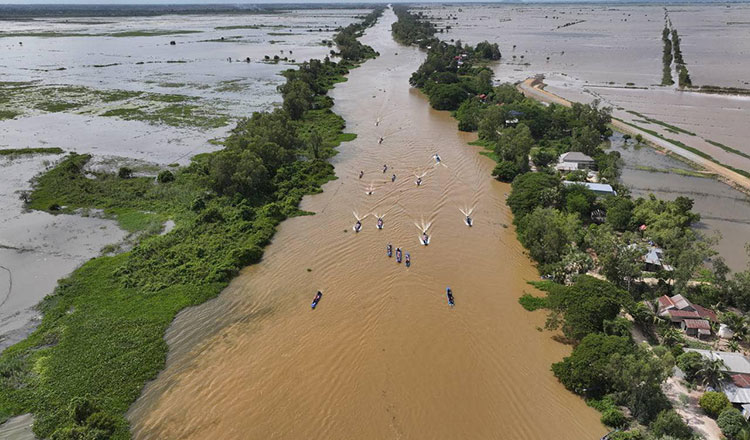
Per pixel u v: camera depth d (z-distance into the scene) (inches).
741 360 2188.7
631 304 2519.7
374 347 2497.5
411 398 2202.3
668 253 2992.1
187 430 2018.9
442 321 2689.5
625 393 2066.9
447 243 3464.6
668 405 2028.8
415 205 4028.1
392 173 4660.4
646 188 4370.1
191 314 2696.9
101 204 3927.2
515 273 3127.5
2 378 2201.0
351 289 2950.3
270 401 2170.3
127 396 2149.4
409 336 2578.7
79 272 2999.5
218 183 4060.0
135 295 2810.0
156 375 2283.5
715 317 2529.5
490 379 2305.6
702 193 4269.2
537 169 4653.1
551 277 3058.6
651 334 2498.8
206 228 3526.1
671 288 2760.8
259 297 2861.7
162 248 3257.9
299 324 2650.1
